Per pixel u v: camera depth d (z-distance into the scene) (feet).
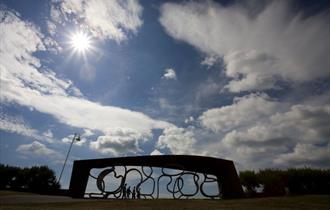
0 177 85.56
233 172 65.77
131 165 66.90
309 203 41.16
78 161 68.64
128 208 35.60
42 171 91.40
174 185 63.82
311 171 71.41
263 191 71.56
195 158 66.39
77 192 64.08
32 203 39.65
